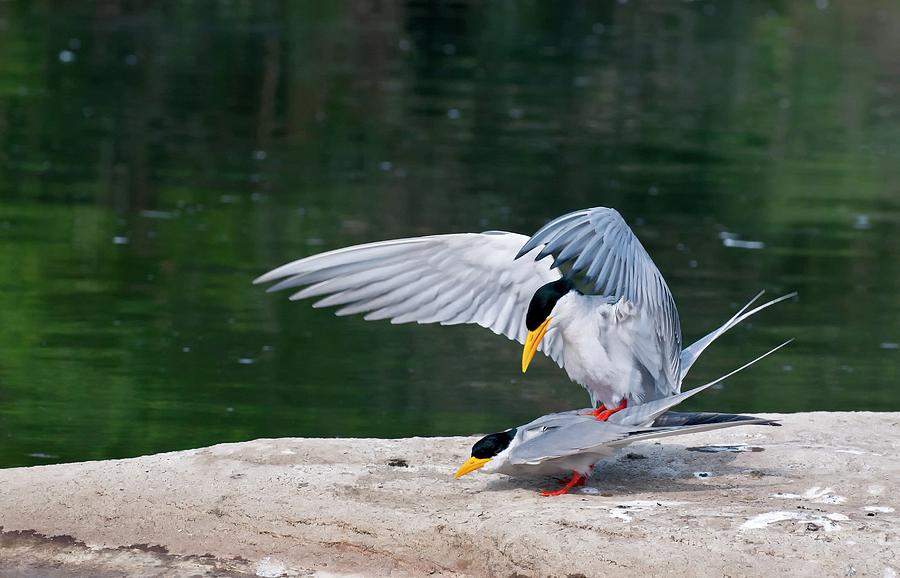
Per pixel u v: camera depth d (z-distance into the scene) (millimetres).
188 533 7379
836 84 32188
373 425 11773
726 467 7961
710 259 18266
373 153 23812
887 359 14391
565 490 7410
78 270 16438
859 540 6457
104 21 35844
